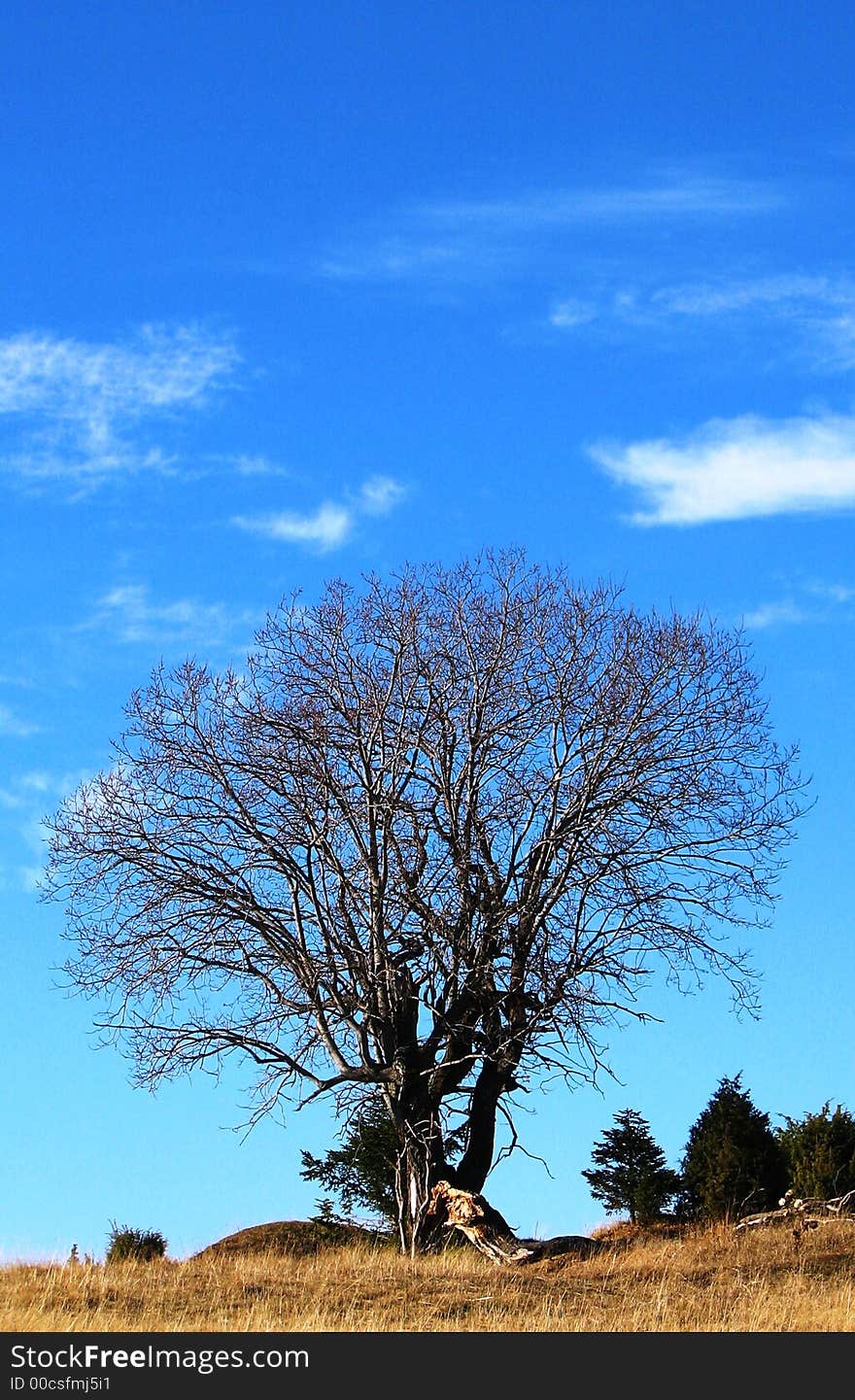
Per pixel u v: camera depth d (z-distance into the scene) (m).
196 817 26.11
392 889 25.58
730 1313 18.19
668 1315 17.95
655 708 26.23
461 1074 26.28
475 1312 18.30
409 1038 25.83
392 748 26.38
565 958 25.34
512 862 26.41
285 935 25.55
